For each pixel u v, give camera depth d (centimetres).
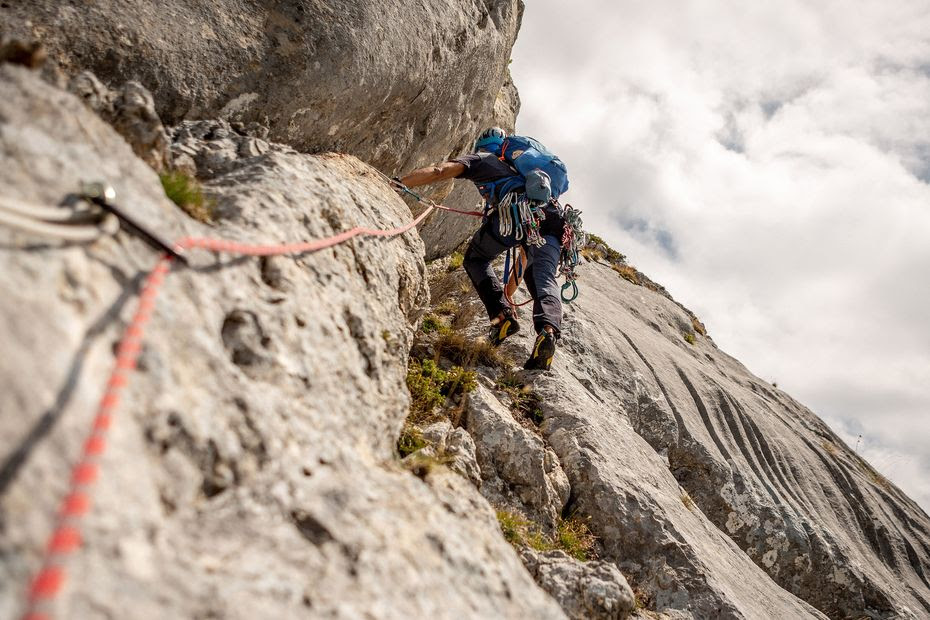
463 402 547
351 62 466
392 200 508
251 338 268
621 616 406
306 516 233
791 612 597
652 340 1000
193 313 244
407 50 524
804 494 845
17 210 189
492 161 579
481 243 606
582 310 912
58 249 203
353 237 397
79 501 151
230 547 205
